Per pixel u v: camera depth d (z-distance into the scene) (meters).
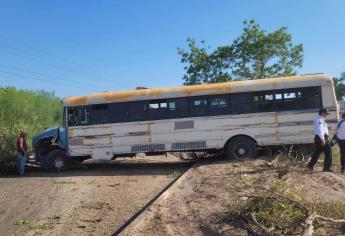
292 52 31.02
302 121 16.48
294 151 16.59
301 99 16.56
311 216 7.60
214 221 8.48
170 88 17.42
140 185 13.82
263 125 16.72
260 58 30.78
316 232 7.54
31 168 19.75
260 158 16.70
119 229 8.94
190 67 31.61
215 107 17.09
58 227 9.41
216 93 17.02
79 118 17.94
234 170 14.02
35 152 18.69
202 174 14.04
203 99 17.17
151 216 9.10
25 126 29.61
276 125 16.64
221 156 18.81
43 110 35.53
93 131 17.78
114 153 17.62
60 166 18.23
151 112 17.45
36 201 12.21
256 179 11.80
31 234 9.02
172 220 8.78
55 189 13.86
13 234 9.13
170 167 18.09
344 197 9.98
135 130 17.50
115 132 17.62
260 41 30.12
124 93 17.69
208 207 9.49
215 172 14.19
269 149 17.11
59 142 18.28
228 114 16.97
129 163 20.23
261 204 8.53
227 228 8.07
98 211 10.58
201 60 31.27
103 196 12.30
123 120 17.61
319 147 13.43
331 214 8.24
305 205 8.59
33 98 35.34
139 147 17.47
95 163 20.73
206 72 31.36
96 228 9.16
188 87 17.28
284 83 16.64
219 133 17.00
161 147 17.34
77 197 12.38
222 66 31.05
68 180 15.61
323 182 11.84
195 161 19.38
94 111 17.84
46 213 10.73
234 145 16.92
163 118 17.36
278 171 12.59
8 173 18.70
